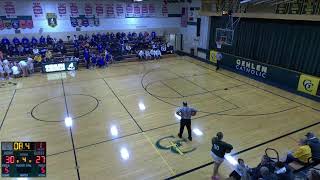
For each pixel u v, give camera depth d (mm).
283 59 15273
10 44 19719
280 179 5891
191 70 18828
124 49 22188
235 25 18281
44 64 17859
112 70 18906
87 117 11031
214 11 19094
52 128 10086
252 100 12906
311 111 11586
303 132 9680
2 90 14500
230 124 10359
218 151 6762
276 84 15320
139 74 17734
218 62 18594
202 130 9875
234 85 15305
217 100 12891
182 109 8812
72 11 21516
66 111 11633
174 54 24188
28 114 11344
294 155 7230
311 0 12297
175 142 9055
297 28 14078
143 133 9688
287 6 13523
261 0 14203
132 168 7672
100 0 22219
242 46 18172
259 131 9781
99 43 21812
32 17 20312
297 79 14227
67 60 18812
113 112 11500
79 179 7195
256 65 16781
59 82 15961
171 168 7672
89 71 18625
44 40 20875
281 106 12156
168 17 25234
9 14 19562
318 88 13125
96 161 8008
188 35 24469
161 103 12523
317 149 7125
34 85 15391
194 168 7680
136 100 12914
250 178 6219
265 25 16016
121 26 23703
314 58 13516
